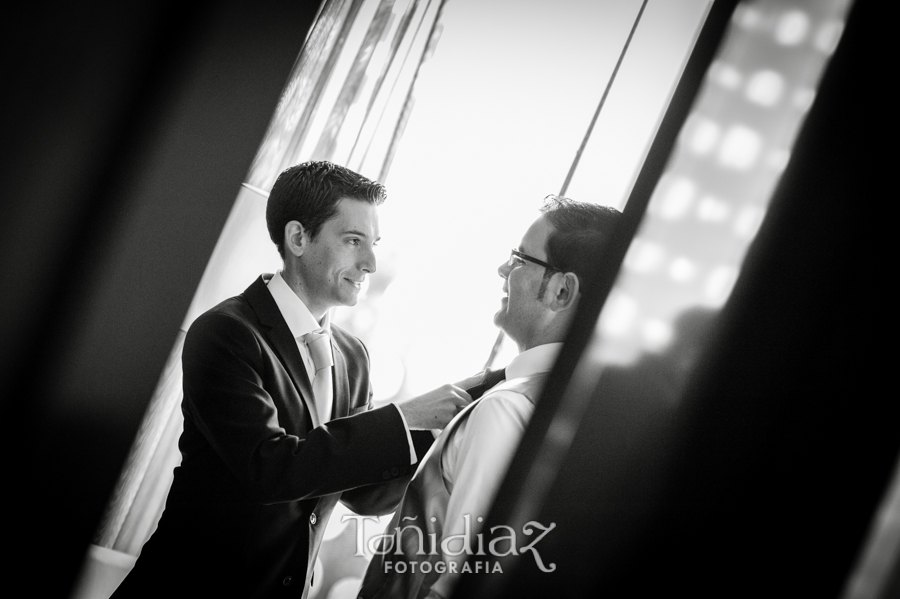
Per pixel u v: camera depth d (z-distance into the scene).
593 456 2.42
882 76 2.23
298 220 2.79
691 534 2.24
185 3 3.08
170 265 3.00
